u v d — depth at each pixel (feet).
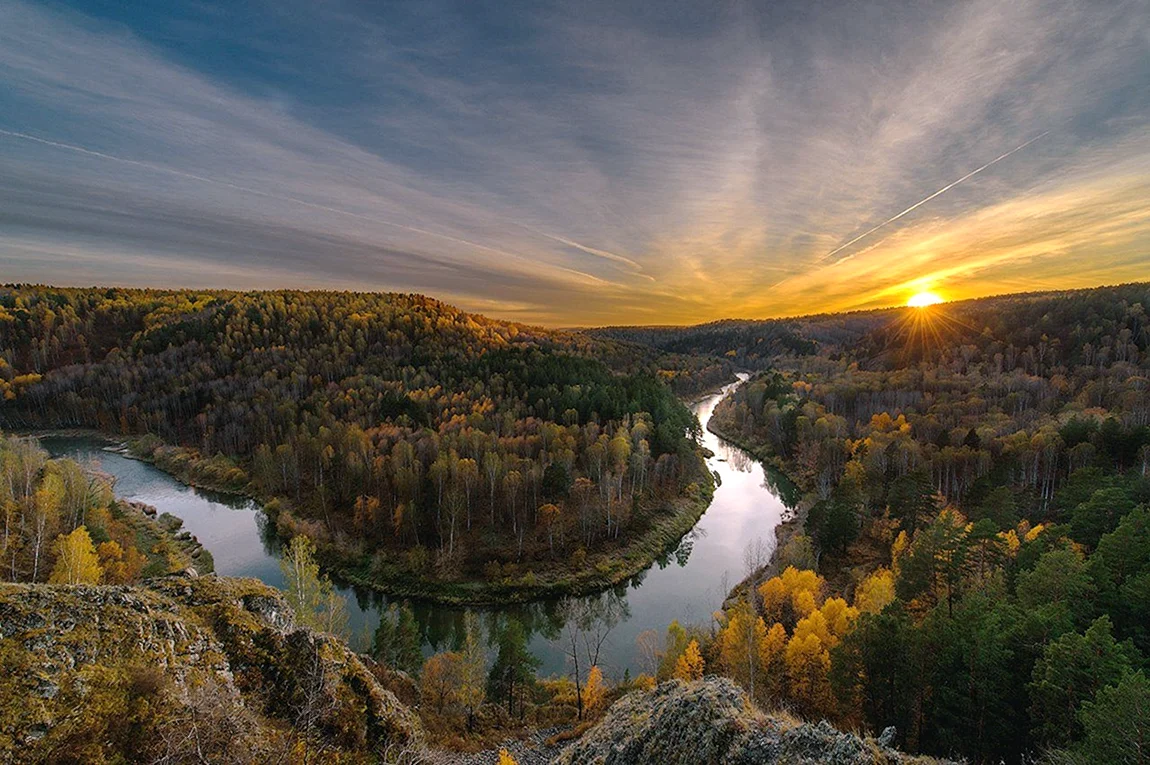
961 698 103.65
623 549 276.00
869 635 121.29
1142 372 413.59
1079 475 216.54
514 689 155.74
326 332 638.94
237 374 536.42
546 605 234.17
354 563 255.91
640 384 515.91
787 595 185.06
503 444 351.67
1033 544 165.48
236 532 290.97
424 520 275.39
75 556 164.66
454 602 231.71
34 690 53.83
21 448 280.72
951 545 171.42
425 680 148.66
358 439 343.46
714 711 64.75
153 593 76.33
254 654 74.13
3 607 59.82
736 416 551.18
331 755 67.15
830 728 57.52
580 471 345.51
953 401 438.81
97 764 51.34
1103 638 93.25
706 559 277.44
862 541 262.67
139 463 416.26
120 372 560.61
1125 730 71.31
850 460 355.15
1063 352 516.73
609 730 79.20
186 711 59.98
